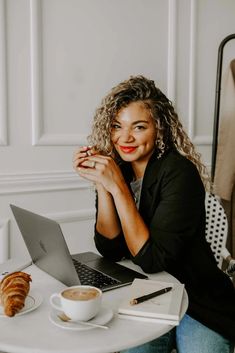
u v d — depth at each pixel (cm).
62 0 199
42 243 116
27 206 199
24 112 194
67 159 208
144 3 221
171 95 233
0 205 193
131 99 131
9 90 190
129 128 132
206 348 121
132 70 221
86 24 206
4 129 189
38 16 193
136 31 220
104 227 142
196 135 245
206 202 167
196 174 131
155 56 227
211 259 134
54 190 205
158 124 133
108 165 129
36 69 194
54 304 98
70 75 204
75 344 84
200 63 242
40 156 200
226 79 235
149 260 122
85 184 213
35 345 83
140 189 142
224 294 130
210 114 249
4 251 194
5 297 96
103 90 214
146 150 135
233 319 124
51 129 202
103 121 136
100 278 118
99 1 208
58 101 203
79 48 205
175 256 122
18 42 190
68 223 211
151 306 97
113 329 90
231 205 233
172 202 125
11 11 187
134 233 124
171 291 106
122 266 130
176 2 229
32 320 94
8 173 193
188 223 125
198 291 127
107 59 213
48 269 122
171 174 129
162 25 228
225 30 249
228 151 231
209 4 241
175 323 93
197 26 238
